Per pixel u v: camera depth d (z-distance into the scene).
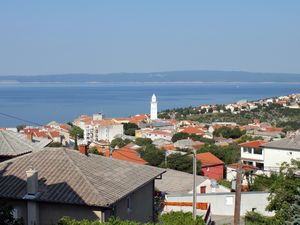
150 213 25.98
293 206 22.62
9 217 14.37
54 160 23.56
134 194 23.69
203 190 42.25
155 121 175.25
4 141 32.31
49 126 135.12
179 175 44.12
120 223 18.42
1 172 23.06
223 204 34.38
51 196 20.50
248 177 45.72
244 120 186.12
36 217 20.56
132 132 145.88
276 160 67.88
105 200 19.89
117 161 26.20
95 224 17.95
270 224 25.20
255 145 74.19
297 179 24.31
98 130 142.12
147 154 66.88
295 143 67.81
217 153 77.31
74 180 21.55
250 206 34.44
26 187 21.38
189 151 76.12
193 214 24.22
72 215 20.36
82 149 25.14
